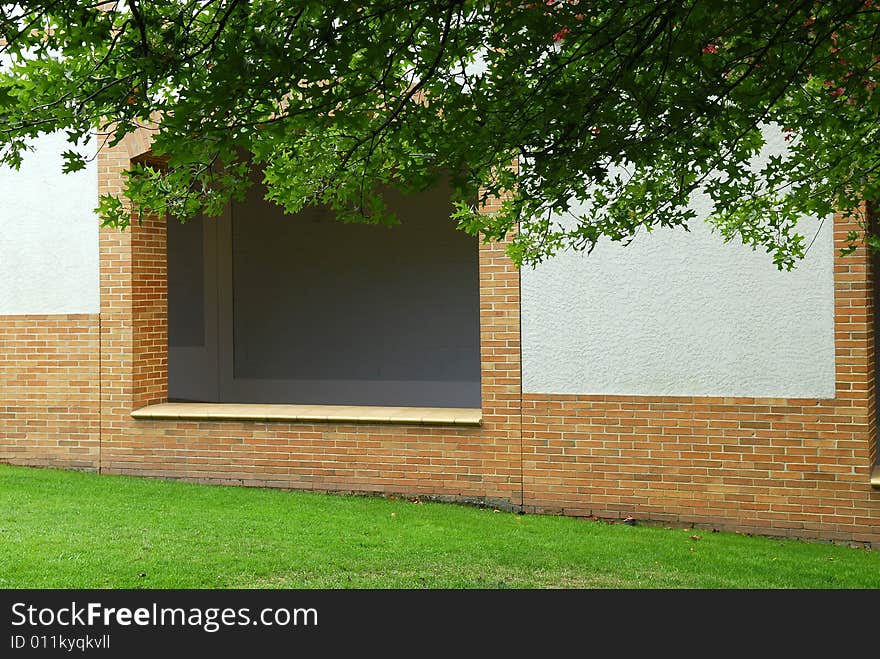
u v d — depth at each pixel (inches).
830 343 352.2
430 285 553.6
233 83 141.4
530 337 393.4
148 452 451.5
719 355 366.9
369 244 569.0
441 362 550.6
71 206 460.8
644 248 376.5
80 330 460.4
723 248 365.7
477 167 171.8
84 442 461.1
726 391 365.7
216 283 607.2
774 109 191.5
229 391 603.5
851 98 180.9
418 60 160.7
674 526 372.8
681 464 372.2
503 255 395.9
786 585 291.1
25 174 467.5
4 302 472.7
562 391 388.8
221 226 605.0
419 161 174.1
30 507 376.5
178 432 446.6
